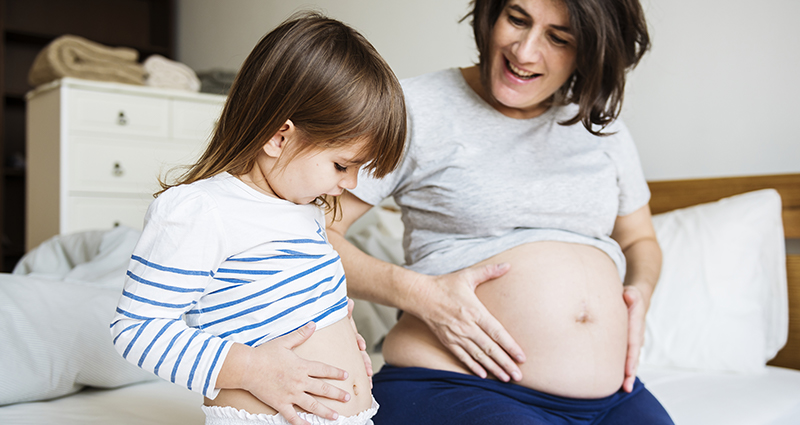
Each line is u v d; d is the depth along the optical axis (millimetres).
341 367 728
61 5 4109
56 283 1211
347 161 710
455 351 946
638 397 1026
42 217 2975
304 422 661
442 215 1031
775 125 1620
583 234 1082
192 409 1078
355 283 1000
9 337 1041
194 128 3088
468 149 1013
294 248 708
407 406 911
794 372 1486
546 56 965
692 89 1787
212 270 665
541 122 1054
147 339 628
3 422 924
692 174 1797
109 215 2875
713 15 1730
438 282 950
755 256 1541
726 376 1435
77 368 1104
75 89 2766
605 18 949
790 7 1582
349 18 2674
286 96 674
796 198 1577
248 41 3303
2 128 3678
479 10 1013
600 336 981
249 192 696
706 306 1508
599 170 1073
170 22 4215
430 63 2287
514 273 980
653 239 1264
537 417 852
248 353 646
